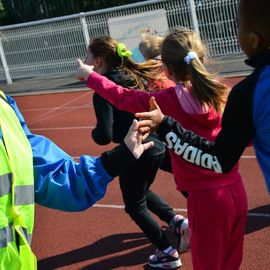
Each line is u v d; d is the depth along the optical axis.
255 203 4.60
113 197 5.32
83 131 9.03
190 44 2.73
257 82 1.73
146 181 3.35
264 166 1.82
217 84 2.62
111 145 7.66
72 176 1.86
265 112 1.72
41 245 4.39
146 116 2.13
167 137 2.15
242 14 1.76
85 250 4.18
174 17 13.39
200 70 2.62
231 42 12.76
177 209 4.80
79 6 23.00
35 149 1.89
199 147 2.07
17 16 24.77
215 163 1.96
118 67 3.38
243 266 3.60
